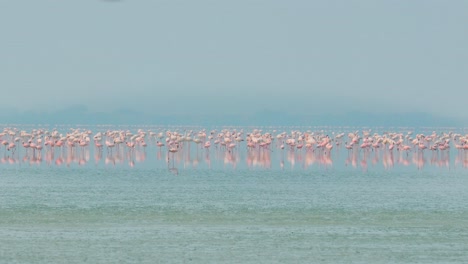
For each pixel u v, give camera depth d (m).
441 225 144.12
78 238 130.12
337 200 176.88
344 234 134.88
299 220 148.75
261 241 128.75
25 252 120.50
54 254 119.38
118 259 116.88
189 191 191.88
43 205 166.62
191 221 147.12
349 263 115.31
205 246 124.75
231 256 118.69
